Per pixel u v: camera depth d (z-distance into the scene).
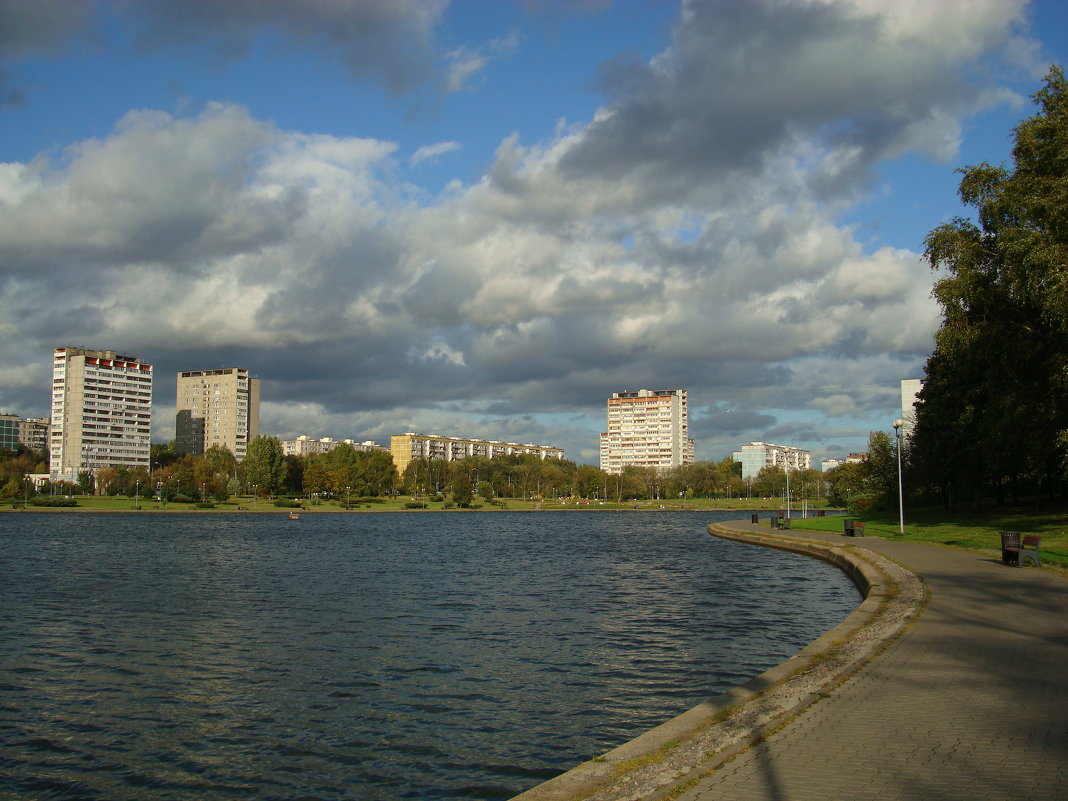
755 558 60.84
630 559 63.19
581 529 117.62
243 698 21.39
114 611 36.19
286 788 15.45
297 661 25.58
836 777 9.95
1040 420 45.66
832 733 11.76
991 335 45.66
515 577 50.25
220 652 27.05
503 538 94.25
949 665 16.03
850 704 13.27
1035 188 41.12
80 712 20.38
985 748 10.98
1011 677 15.01
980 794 9.32
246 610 36.28
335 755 17.11
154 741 18.19
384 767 16.36
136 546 77.62
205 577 50.50
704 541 85.88
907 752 10.86
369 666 24.78
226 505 173.12
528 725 18.78
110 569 55.62
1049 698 13.54
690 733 11.98
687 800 9.27
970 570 32.84
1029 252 39.56
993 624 20.62
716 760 10.69
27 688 22.58
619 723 18.86
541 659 25.48
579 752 17.03
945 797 9.24
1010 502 82.50
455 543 85.00
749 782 9.83
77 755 17.39
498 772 15.98
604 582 46.94
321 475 188.62
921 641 18.45
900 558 39.06
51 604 38.50
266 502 186.75
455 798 14.77
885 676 15.15
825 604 35.72
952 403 67.75
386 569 55.91
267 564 59.72
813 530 75.44
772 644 27.41
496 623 32.38
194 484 179.75
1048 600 24.58
